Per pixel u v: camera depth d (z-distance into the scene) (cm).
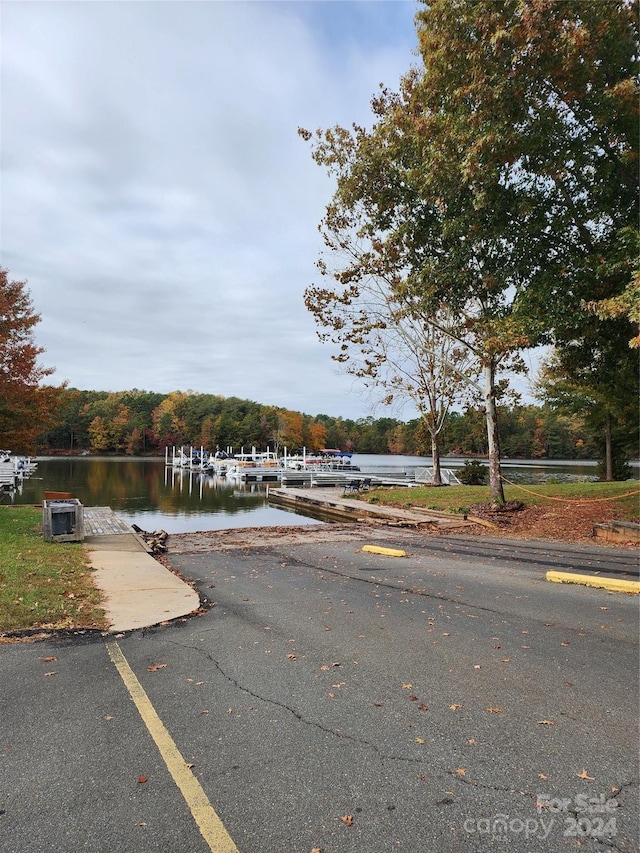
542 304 1130
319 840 244
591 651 496
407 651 497
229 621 594
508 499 1891
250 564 991
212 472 6184
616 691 406
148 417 12444
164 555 1095
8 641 508
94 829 250
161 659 471
